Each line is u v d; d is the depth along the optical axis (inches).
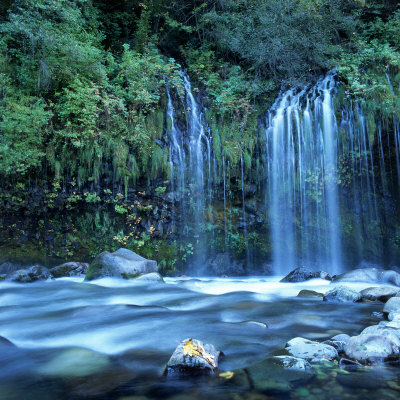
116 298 256.5
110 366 120.9
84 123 441.1
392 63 536.7
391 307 180.9
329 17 597.6
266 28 556.4
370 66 562.6
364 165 535.2
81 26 524.4
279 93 583.5
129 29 624.1
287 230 524.1
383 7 649.6
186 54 614.2
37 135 416.8
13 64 445.7
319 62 579.8
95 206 466.6
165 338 152.6
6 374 114.3
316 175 535.5
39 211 441.4
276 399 90.7
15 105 392.2
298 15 561.9
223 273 482.9
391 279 308.7
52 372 115.9
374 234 546.3
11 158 379.2
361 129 517.7
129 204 478.0
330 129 534.3
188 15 652.1
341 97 536.7
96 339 152.9
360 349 118.4
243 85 558.3
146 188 481.1
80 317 191.3
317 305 220.1
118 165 455.5
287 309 208.2
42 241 442.9
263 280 432.5
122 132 468.8
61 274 388.2
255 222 518.3
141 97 478.0
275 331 160.2
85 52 460.8
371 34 624.7
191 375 109.7
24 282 339.0
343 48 620.7
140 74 507.5
